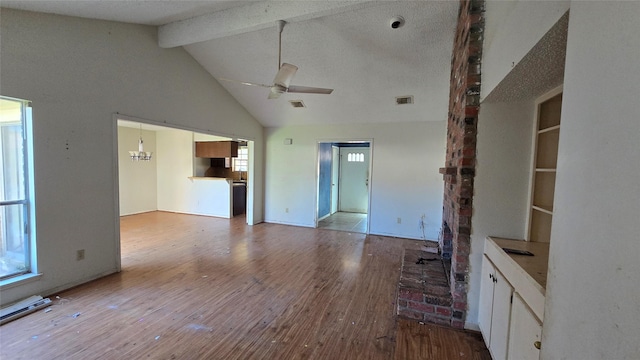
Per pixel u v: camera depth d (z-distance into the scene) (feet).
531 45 3.95
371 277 11.01
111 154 10.32
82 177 9.48
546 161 6.46
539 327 4.07
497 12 5.75
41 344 6.53
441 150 16.49
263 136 20.72
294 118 18.84
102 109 9.91
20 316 7.56
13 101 8.09
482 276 7.09
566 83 2.66
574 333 2.32
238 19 9.64
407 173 17.25
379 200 17.89
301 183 20.10
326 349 6.64
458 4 8.63
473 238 7.19
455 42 9.57
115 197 10.57
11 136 8.45
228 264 12.14
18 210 8.48
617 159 1.94
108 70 10.00
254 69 13.93
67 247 9.21
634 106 1.81
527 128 6.68
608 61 2.06
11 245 8.57
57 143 8.75
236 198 23.31
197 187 23.43
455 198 7.93
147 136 24.06
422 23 9.64
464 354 6.49
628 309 1.81
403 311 8.02
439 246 13.53
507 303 5.37
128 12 9.27
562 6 3.05
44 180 8.51
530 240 6.62
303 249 14.57
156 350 6.45
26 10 7.87
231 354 6.39
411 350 6.62
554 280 2.68
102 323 7.45
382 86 13.92
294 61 12.66
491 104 6.82
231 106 16.79
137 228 18.61
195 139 23.73
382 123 17.69
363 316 8.09
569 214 2.49
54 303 8.39
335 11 8.49
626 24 1.90
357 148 27.48
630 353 1.79
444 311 7.63
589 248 2.18
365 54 11.73
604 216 2.04
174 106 12.69
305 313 8.22
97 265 10.16
